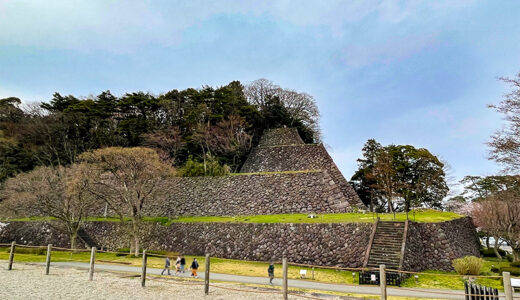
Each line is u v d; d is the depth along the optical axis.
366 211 32.22
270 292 15.30
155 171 30.25
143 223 32.03
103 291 14.98
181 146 48.47
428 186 45.12
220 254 27.45
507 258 35.78
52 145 46.78
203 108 50.41
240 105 55.00
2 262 23.81
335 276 20.56
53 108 53.88
